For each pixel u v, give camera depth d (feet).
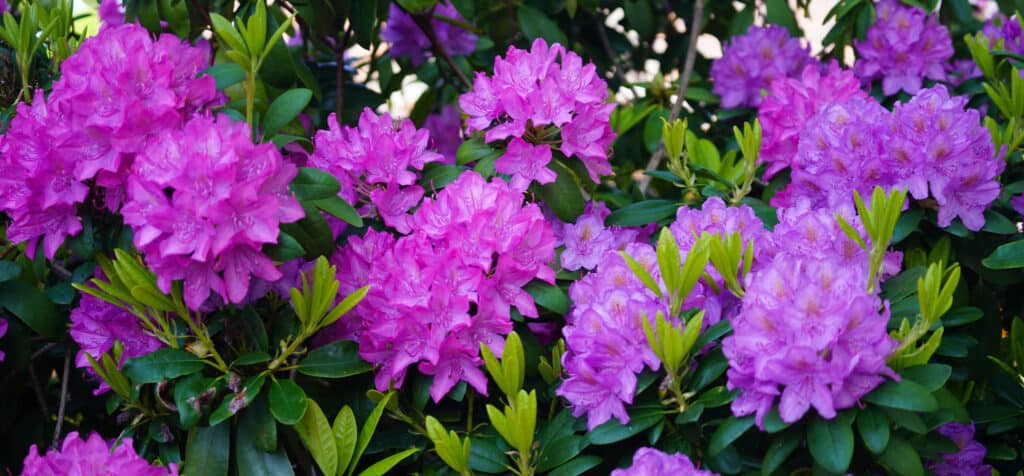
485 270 4.52
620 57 7.94
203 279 4.25
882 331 3.95
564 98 4.84
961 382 4.91
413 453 4.59
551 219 5.11
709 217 4.75
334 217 4.97
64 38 5.06
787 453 4.04
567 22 7.54
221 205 4.12
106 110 4.34
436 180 5.08
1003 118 5.58
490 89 5.04
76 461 4.36
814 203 4.93
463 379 4.56
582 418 4.43
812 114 5.40
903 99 6.06
